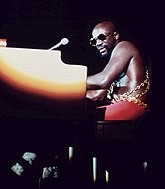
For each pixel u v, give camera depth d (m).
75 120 2.52
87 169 2.72
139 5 4.12
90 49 4.09
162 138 2.79
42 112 2.50
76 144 2.69
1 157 2.76
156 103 3.54
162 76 3.74
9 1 4.17
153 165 2.84
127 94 3.16
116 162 2.81
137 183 2.83
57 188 2.73
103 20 4.15
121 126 2.74
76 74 2.50
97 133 2.71
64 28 4.17
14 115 2.50
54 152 2.80
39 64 2.50
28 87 2.49
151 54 3.89
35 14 4.18
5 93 2.48
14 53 2.49
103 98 3.22
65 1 4.22
